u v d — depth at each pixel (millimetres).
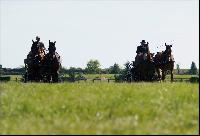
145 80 46625
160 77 47125
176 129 13430
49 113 15578
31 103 16562
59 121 14281
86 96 17797
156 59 47125
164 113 15234
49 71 42781
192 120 14266
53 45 43188
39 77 42812
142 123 14047
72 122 14273
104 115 15117
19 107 16125
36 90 20672
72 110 15836
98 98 17109
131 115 15195
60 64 43188
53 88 21891
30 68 42750
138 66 46562
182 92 18625
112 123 14047
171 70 47219
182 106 16141
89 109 15805
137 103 16422
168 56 46938
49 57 42812
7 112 15805
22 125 13820
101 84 26297
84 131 12930
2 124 14109
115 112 15398
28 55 43406
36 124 14016
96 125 13727
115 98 17078
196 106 16109
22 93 19250
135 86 23000
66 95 18375
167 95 18000
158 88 21000
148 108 15633
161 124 13922
